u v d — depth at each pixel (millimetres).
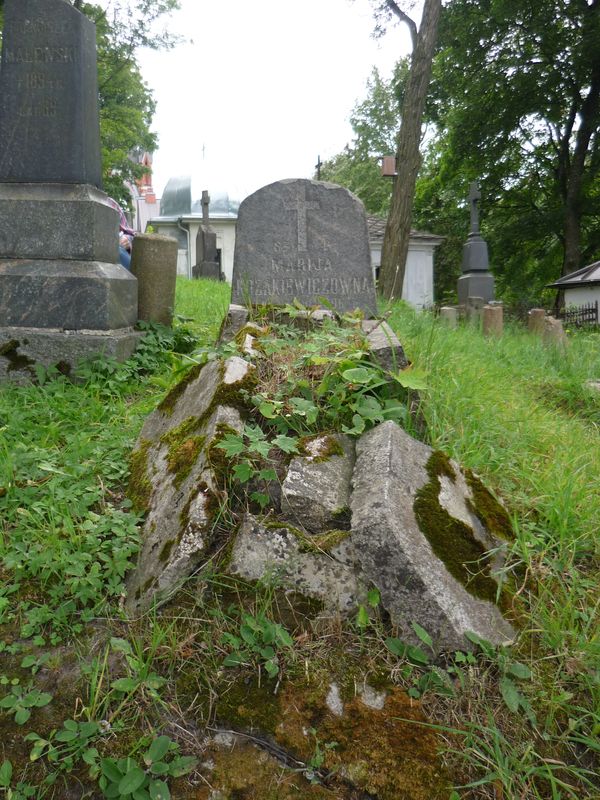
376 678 1863
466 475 2568
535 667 1957
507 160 24297
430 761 1686
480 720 1796
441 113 23875
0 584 2209
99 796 1615
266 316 4102
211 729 1753
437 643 1924
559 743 1784
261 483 2281
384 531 1947
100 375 4246
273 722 1750
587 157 23547
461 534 2201
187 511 2148
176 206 35469
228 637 1900
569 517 2654
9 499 2605
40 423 3504
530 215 24469
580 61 19797
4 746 1706
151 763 1626
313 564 2018
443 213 28438
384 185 36031
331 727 1747
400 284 13703
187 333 5457
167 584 2021
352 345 3111
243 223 4988
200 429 2553
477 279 15422
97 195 4824
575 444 3508
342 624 1980
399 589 1948
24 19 4609
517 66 21219
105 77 20406
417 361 4066
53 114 4629
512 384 5117
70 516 2475
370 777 1653
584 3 19797
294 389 2785
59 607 2072
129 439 3236
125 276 4984
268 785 1639
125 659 1916
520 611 2123
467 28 20797
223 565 2047
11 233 4645
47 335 4461
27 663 1890
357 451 2455
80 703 1803
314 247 4980
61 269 4578
